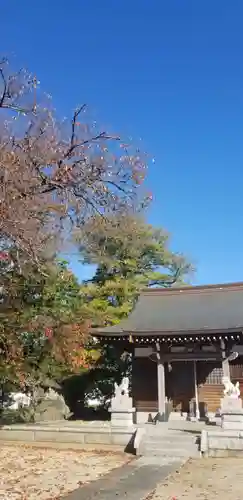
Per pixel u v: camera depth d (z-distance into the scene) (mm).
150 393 24453
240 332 21156
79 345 21297
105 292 31500
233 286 27234
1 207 8109
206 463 15375
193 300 27172
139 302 28094
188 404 24031
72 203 9094
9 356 17391
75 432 18906
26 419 24234
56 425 20266
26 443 19469
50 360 20828
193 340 22328
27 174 8562
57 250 9750
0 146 8688
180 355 22938
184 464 15234
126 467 14781
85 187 9195
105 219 9688
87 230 9703
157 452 16875
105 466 14938
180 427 20500
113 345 24969
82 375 28969
